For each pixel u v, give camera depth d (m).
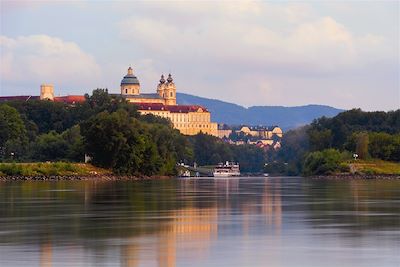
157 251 155.50
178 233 187.12
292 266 138.38
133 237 178.62
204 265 139.12
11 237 178.12
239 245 164.88
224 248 160.12
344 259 145.62
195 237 179.00
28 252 153.50
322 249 158.50
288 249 158.75
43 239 174.25
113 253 152.50
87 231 191.75
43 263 139.88
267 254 151.88
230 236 181.00
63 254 150.75
